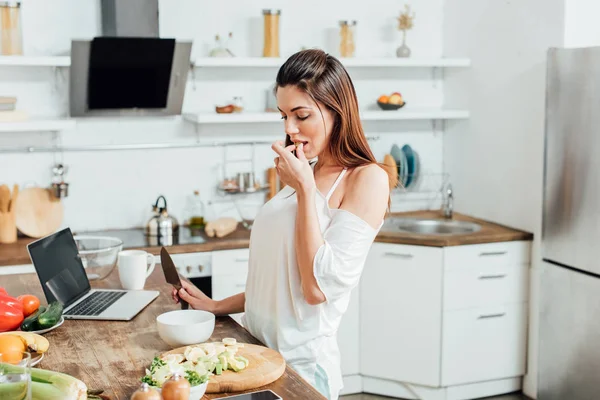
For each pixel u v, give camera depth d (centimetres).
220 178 426
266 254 203
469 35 436
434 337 384
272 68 429
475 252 383
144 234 395
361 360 402
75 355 187
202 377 158
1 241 373
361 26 444
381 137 457
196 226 412
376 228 195
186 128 417
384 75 454
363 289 397
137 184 412
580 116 347
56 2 384
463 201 453
